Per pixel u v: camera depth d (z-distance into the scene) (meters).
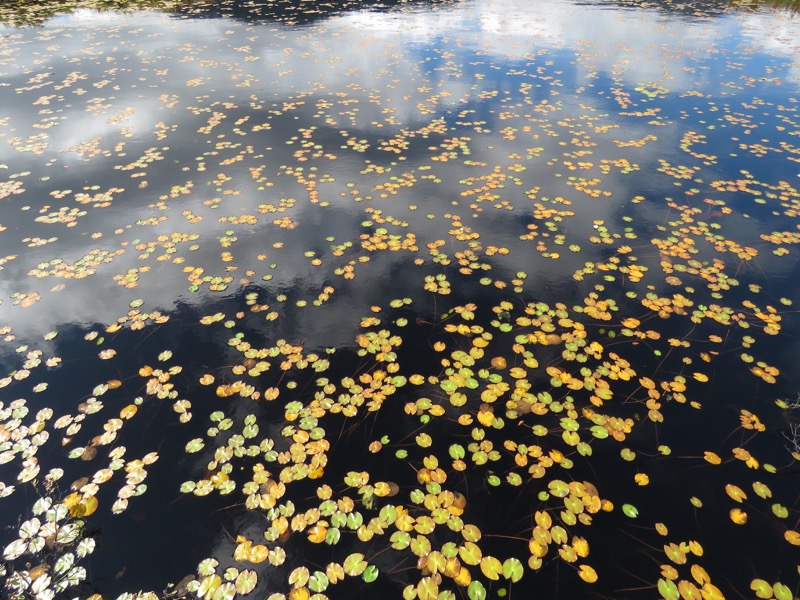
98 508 4.03
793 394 4.93
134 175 8.76
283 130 10.45
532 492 4.13
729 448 4.47
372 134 10.31
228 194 8.25
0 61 13.93
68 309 5.99
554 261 6.76
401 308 6.01
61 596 3.49
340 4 20.94
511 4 21.52
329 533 3.84
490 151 9.65
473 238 7.22
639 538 3.83
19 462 4.36
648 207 7.91
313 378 5.13
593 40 16.61
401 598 3.48
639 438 4.55
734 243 7.06
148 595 3.49
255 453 4.41
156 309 6.00
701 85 12.94
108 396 4.95
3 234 7.26
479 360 5.30
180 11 19.56
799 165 9.08
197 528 3.89
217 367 5.25
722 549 3.76
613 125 10.76
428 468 4.30
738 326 5.72
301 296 6.20
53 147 9.65
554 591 3.52
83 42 15.77
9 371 5.21
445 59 14.76
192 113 11.15
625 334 5.62
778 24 18.31
